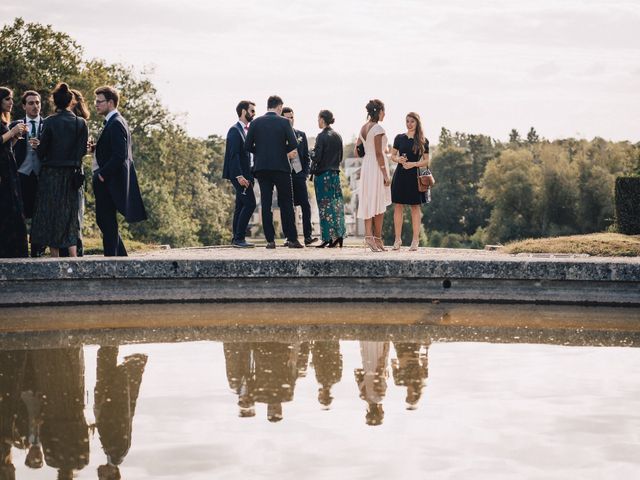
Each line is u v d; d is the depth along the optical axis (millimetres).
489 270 9344
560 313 8633
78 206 10383
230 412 4441
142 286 9422
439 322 7957
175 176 67562
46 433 4047
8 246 10062
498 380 5266
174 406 4578
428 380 5273
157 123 60156
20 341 6820
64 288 9289
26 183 10656
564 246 15648
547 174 85438
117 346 6570
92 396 4820
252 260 9477
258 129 12953
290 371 5562
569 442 3875
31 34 46469
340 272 9516
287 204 13445
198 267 9414
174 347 6516
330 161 13820
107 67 57844
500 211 88688
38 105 10789
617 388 5023
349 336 7090
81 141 10203
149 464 3557
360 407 4555
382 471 3451
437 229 119250
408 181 12727
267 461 3582
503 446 3812
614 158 86688
